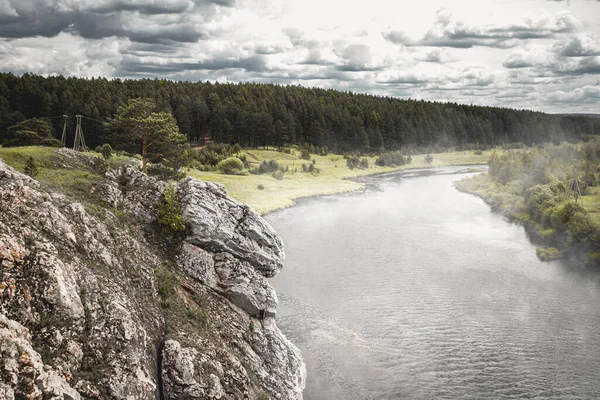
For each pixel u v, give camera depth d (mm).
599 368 44719
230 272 39625
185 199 40469
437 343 48719
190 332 31422
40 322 22891
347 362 44438
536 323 53750
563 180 126062
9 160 38219
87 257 28781
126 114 66688
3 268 22797
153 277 33656
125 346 25453
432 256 78312
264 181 150750
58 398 20234
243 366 32938
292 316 54000
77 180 38375
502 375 43250
